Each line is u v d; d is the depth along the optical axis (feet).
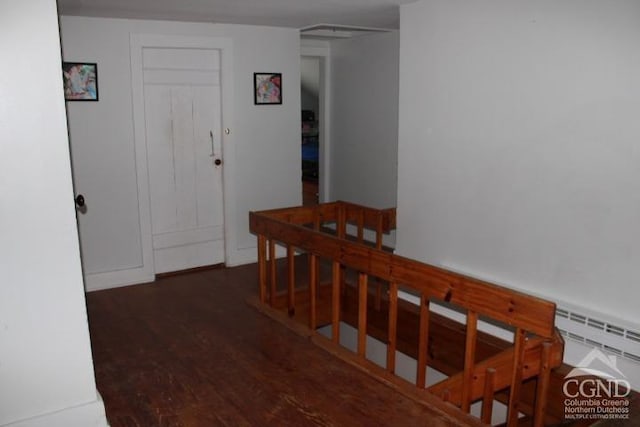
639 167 9.16
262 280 13.51
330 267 16.93
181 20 14.87
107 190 14.78
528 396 10.89
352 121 20.45
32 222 7.20
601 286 9.94
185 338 11.75
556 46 10.11
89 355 7.79
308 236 11.64
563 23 9.95
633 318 9.53
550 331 7.51
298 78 17.39
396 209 14.14
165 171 15.87
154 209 15.84
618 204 9.52
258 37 16.43
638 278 9.39
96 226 14.76
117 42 14.37
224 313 13.23
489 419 8.57
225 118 16.29
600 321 9.70
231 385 9.70
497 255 11.73
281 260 17.84
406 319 13.60
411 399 9.08
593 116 9.70
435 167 12.89
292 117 17.52
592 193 9.87
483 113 11.60
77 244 7.52
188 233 16.55
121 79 14.53
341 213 14.66
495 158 11.48
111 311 13.41
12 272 7.16
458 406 9.00
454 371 12.55
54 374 7.59
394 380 9.57
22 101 6.97
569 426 9.57
